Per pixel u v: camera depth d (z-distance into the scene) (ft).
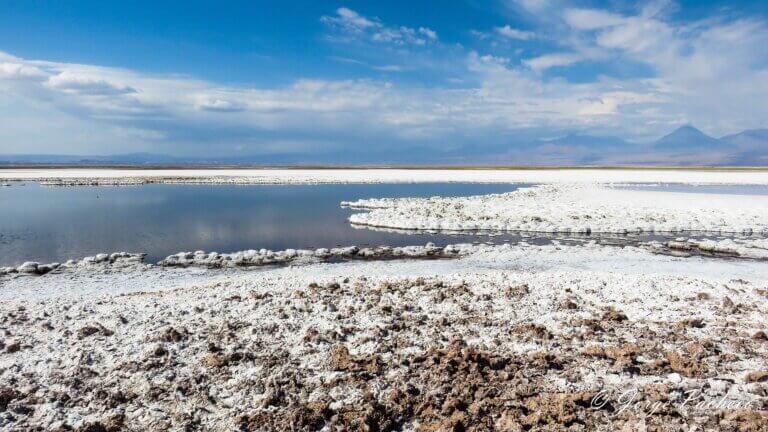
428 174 251.60
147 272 47.83
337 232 73.31
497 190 153.99
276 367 24.13
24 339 27.37
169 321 30.01
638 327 29.55
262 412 20.29
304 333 28.30
